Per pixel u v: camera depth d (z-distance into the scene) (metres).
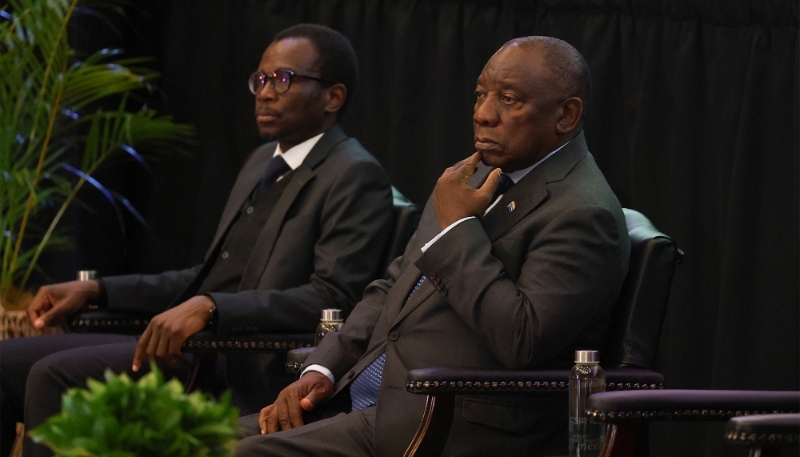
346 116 14.66
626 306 8.30
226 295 10.03
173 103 15.67
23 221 13.65
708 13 11.81
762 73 11.30
